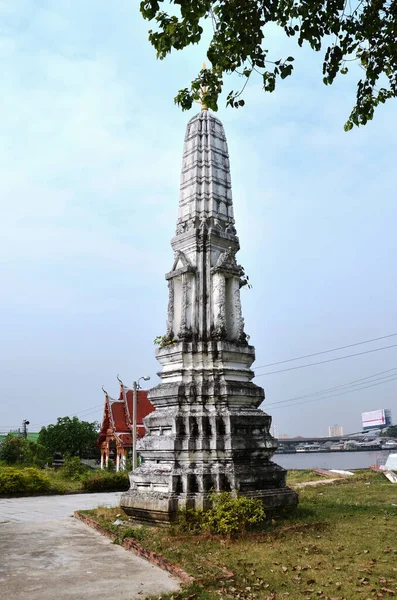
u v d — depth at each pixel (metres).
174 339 19.75
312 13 11.48
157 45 11.47
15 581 10.94
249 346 19.59
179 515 15.87
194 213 20.67
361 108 13.67
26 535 16.20
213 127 22.31
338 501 22.94
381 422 131.25
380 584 10.27
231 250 20.23
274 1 11.25
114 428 50.06
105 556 13.18
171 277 20.36
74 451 59.59
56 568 12.01
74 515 20.52
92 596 9.92
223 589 10.06
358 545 13.34
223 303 19.39
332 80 12.51
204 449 17.27
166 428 17.98
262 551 12.76
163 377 19.58
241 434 17.84
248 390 18.58
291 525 15.46
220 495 15.30
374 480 36.94
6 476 31.34
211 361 18.80
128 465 44.91
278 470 18.00
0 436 69.44
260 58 12.18
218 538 13.95
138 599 9.71
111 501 27.66
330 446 132.00
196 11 10.88
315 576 10.81
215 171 21.48
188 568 11.31
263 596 9.73
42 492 32.50
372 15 11.70
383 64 12.60
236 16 11.40
